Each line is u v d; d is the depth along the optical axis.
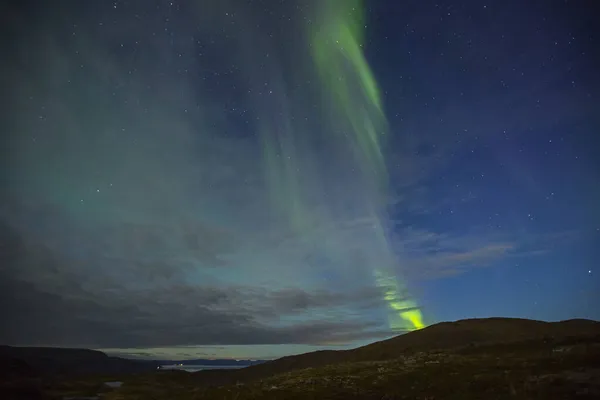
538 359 20.16
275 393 18.12
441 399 15.98
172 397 21.80
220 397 19.47
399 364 22.50
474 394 16.14
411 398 16.28
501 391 16.08
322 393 17.55
